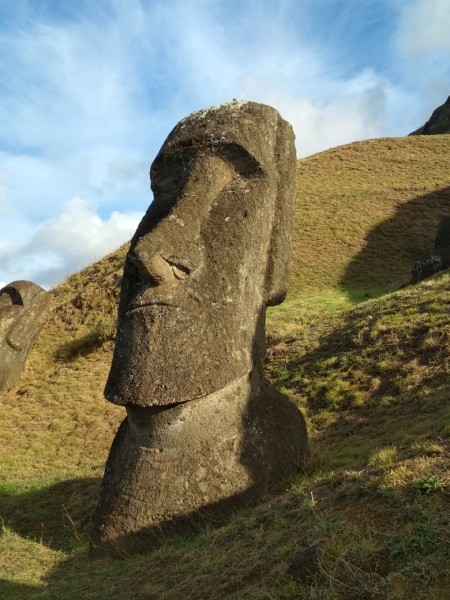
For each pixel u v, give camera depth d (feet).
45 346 60.03
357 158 120.78
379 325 38.73
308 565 11.07
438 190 98.89
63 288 78.59
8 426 42.60
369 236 82.33
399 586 9.98
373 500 13.24
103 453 36.22
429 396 28.17
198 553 14.94
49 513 25.48
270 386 22.71
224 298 20.77
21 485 30.35
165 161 23.32
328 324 45.50
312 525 13.04
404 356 33.86
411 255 77.36
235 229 21.39
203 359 19.93
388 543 11.18
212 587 12.59
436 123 182.09
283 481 20.27
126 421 22.02
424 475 13.42
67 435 39.88
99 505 20.30
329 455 22.33
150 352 19.60
